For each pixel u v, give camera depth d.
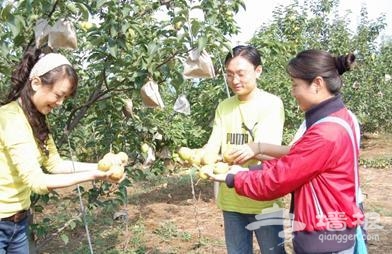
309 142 1.84
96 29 2.88
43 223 3.46
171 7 3.19
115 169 2.10
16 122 2.05
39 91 2.07
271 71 6.49
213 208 6.29
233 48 2.55
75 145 4.10
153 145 3.94
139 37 3.05
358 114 9.68
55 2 2.55
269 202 2.54
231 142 2.60
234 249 2.65
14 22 2.32
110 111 3.56
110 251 4.64
